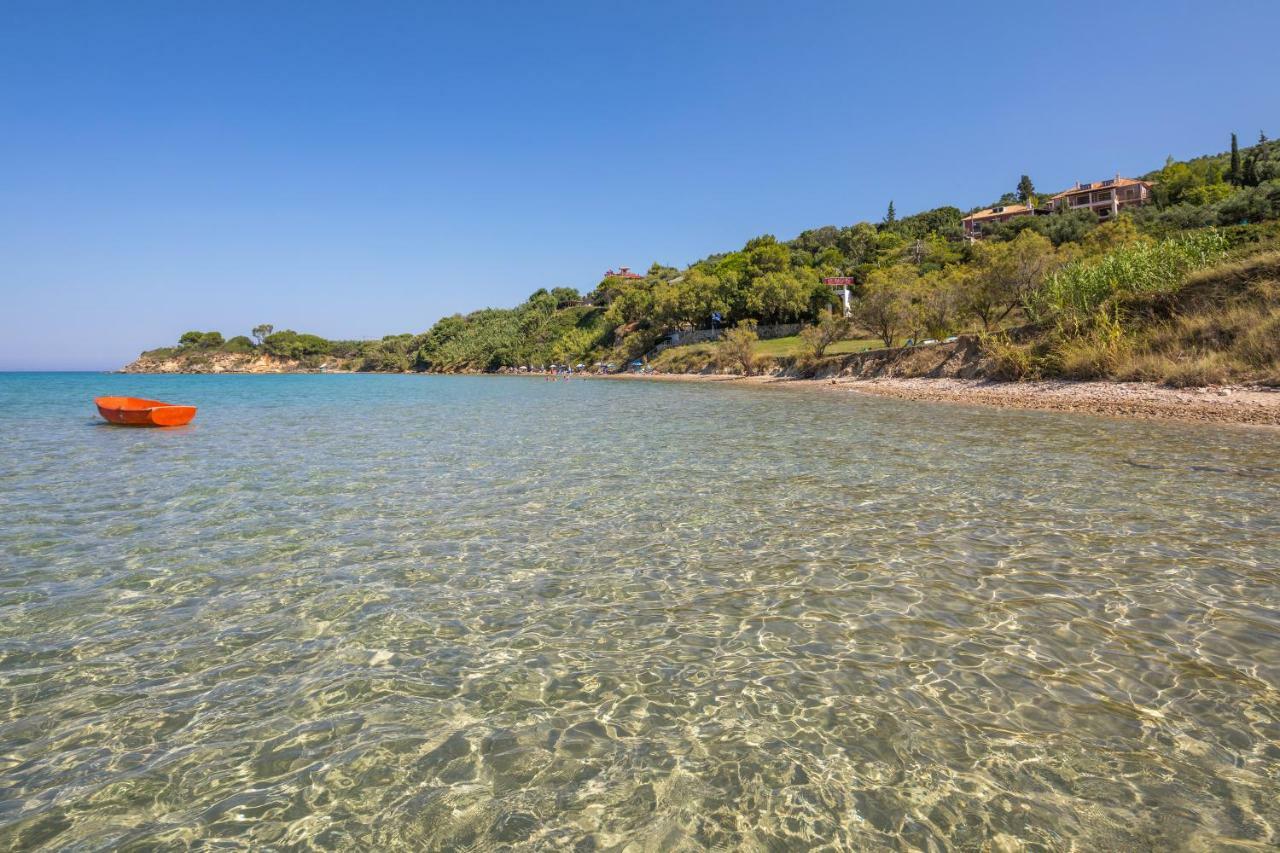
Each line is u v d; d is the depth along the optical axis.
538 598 7.07
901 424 22.92
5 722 4.76
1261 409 20.09
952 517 10.02
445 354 196.50
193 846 3.55
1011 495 11.38
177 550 8.92
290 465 16.20
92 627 6.42
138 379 132.38
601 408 35.81
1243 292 26.52
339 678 5.39
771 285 93.31
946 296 43.66
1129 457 14.73
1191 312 27.84
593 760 4.25
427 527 10.03
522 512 10.92
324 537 9.52
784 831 3.58
